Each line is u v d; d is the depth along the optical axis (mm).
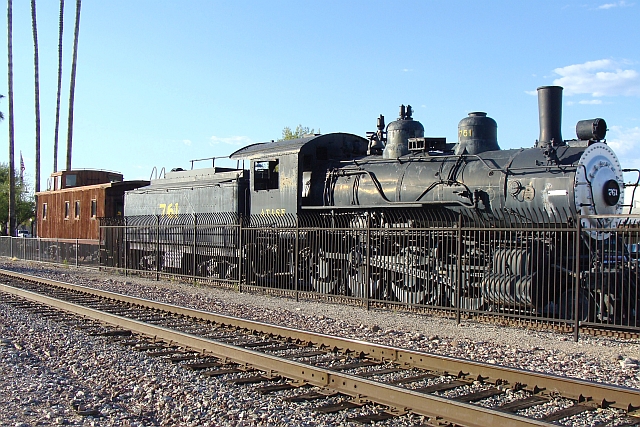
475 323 12664
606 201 13305
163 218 23609
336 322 12430
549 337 11109
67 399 6746
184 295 17250
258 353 8180
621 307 11250
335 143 19156
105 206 29156
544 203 13227
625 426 5910
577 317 10930
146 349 9500
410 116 17734
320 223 17375
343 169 17719
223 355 8789
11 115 44719
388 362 8516
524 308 12469
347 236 16000
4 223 63500
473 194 14430
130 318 11844
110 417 6152
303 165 18594
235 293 18000
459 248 12953
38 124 48531
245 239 18766
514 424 5508
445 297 13922
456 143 16125
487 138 15586
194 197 22672
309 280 16875
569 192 12797
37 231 37500
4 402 6543
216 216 20375
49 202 35844
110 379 7609
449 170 15148
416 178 15734
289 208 18016
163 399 6699
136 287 19344
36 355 8984
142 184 30203
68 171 35594
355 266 15758
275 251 17734
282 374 7688
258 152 19562
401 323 12555
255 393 7020
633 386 7566
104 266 26250
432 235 13898
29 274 23609
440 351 9625
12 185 45031
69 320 12164
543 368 8469
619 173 13820
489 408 5785
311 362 8625
